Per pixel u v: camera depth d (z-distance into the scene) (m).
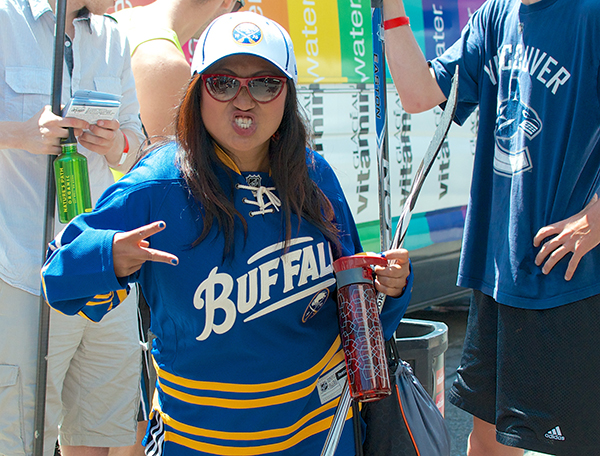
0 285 1.93
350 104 3.54
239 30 1.30
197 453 1.39
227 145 1.36
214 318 1.34
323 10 3.34
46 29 1.95
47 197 1.77
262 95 1.32
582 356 2.03
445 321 5.00
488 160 2.28
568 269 1.99
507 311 2.14
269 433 1.39
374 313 1.45
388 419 1.57
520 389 2.12
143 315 2.11
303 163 1.43
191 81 1.34
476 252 2.29
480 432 2.39
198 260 1.33
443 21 4.05
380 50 1.83
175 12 2.34
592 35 1.92
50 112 1.75
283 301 1.39
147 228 1.19
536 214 2.08
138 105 2.23
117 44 2.16
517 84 2.12
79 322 2.08
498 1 2.23
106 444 2.24
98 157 2.13
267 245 1.38
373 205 3.73
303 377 1.43
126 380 2.24
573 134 1.98
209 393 1.37
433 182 4.26
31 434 2.00
